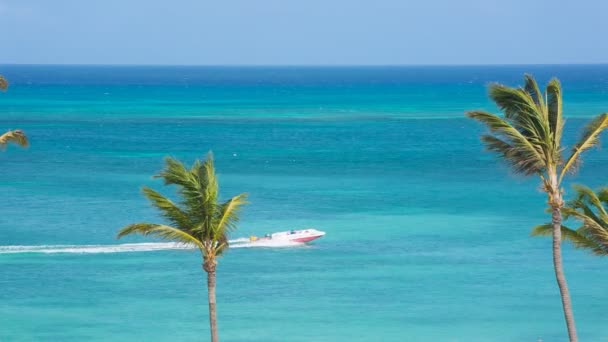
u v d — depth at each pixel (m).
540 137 37.38
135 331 58.31
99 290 67.94
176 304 64.38
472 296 66.56
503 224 92.88
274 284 69.88
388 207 103.44
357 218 96.81
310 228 91.25
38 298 65.75
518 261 77.00
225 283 70.12
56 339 56.56
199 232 36.62
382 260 77.69
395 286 69.25
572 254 78.94
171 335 57.53
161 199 36.50
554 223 38.03
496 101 38.12
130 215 97.19
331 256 79.19
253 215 98.44
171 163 36.78
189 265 76.00
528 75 38.16
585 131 38.56
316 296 66.50
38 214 97.44
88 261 77.06
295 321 60.44
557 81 37.84
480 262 76.81
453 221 94.69
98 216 96.56
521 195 110.88
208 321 60.44
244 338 56.84
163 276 72.25
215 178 37.06
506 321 60.75
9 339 56.38
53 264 76.00
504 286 69.19
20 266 75.12
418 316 61.69
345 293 67.31
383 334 57.78
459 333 58.16
